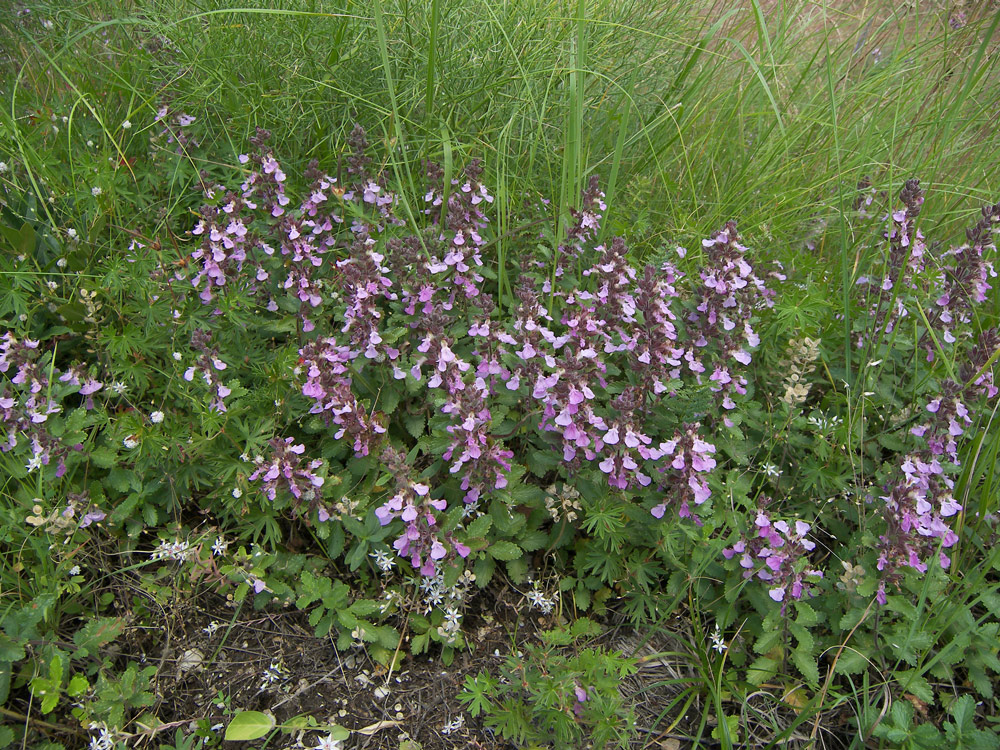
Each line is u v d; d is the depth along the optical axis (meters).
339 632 2.65
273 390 3.01
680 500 2.57
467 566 2.82
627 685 2.61
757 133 4.86
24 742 2.16
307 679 2.57
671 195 4.46
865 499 2.91
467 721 2.49
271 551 2.86
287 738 2.39
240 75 4.24
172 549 2.60
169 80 4.10
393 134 4.07
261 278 3.19
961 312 3.18
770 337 3.48
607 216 3.62
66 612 2.57
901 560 2.38
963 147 4.74
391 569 2.84
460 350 3.26
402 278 3.03
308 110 4.09
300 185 4.06
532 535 2.86
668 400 2.85
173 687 2.50
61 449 2.71
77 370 2.89
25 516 2.61
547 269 3.52
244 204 3.18
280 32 4.07
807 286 3.56
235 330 3.25
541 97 4.14
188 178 3.94
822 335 3.59
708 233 3.98
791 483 3.17
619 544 2.77
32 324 3.26
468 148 4.01
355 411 2.73
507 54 4.09
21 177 3.69
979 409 3.05
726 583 2.65
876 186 4.07
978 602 2.72
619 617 2.85
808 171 4.65
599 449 2.63
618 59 4.68
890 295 3.38
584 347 2.77
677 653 2.62
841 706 2.54
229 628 2.62
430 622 2.69
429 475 2.86
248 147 4.08
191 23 4.03
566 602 2.88
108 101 4.20
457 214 3.16
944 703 2.52
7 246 3.34
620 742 2.27
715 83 5.25
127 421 2.76
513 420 3.06
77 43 4.34
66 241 3.46
